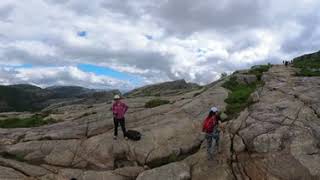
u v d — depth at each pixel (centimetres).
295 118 2436
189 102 3259
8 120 3528
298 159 2097
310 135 2252
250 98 3058
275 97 2938
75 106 4294
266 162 2158
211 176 2191
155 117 3012
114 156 2541
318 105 2586
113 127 2916
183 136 2678
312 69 4081
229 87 3706
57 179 2314
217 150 2362
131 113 3180
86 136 2819
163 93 4956
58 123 3133
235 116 2780
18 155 2600
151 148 2558
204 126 2336
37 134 2861
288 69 4247
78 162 2520
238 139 2381
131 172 2372
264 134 2306
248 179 2150
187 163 2367
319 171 2006
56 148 2627
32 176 2314
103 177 2316
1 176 2214
